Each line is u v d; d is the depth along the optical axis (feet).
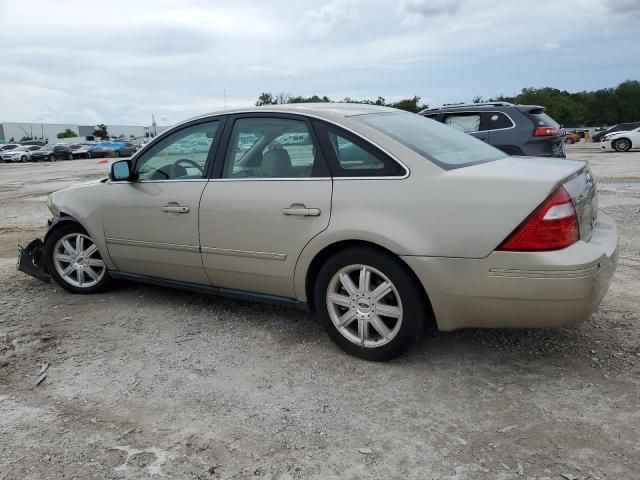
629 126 134.10
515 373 10.75
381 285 10.96
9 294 16.62
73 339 13.04
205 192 13.05
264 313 14.48
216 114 13.51
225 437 8.91
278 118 12.41
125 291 16.67
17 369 11.50
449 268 10.00
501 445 8.47
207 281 13.64
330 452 8.45
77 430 9.21
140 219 14.33
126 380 10.93
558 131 29.37
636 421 8.96
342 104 13.30
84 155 160.45
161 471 8.09
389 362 11.37
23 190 53.57
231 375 11.05
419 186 10.36
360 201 10.84
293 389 10.41
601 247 10.05
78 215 15.69
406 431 8.93
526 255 9.45
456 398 9.89
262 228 12.06
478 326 10.37
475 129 29.73
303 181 11.62
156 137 14.52
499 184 9.76
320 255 11.57
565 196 9.60
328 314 11.73
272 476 7.93
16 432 9.18
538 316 9.74
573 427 8.87
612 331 12.43
